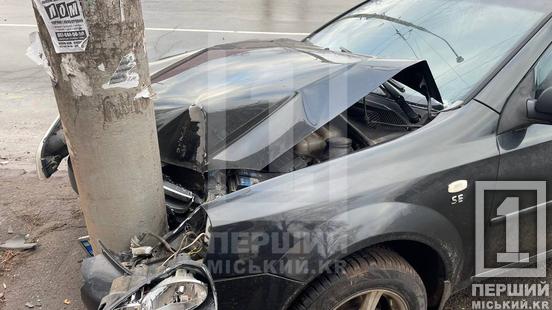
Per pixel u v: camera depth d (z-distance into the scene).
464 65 2.67
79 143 2.09
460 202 2.29
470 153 2.29
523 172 2.41
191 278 1.84
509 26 2.74
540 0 2.81
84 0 1.83
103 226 2.25
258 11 10.56
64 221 3.65
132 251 2.08
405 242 2.31
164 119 2.56
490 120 2.36
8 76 6.66
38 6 1.88
